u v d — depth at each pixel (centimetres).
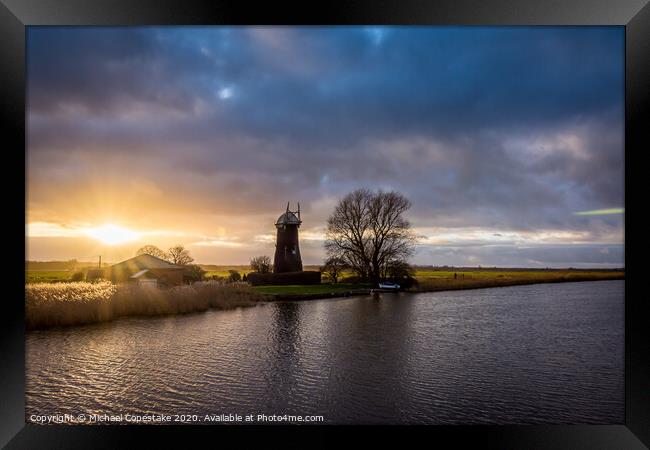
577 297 3291
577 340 1608
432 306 2656
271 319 2016
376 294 3578
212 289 2644
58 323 1723
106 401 886
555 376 1109
